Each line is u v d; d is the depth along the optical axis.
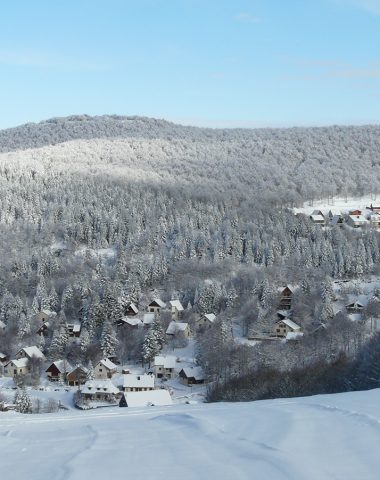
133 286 138.25
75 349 115.44
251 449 13.32
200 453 13.41
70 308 137.00
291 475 10.73
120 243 179.88
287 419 17.30
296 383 58.44
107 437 17.41
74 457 13.95
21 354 113.50
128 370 107.19
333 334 93.44
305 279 130.25
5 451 16.28
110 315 127.75
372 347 67.50
